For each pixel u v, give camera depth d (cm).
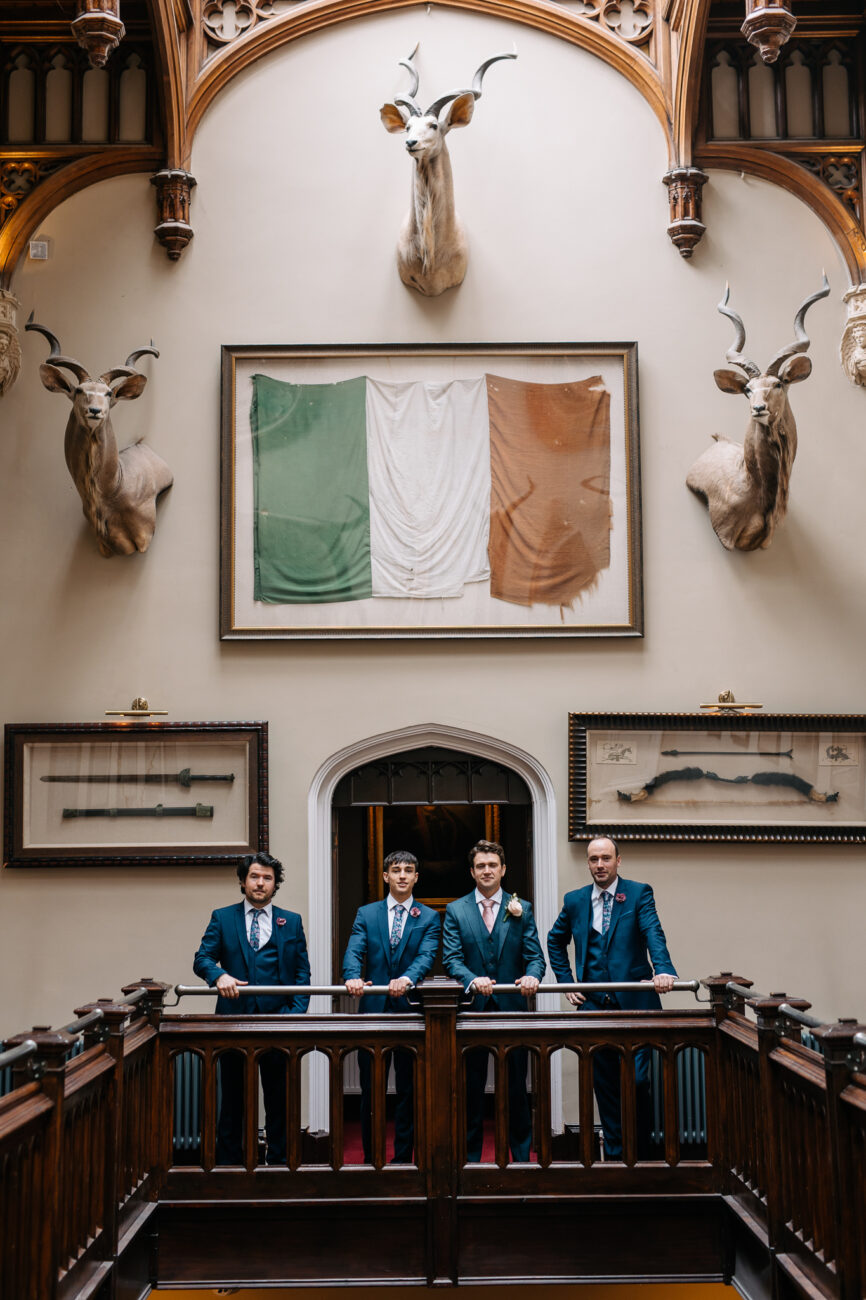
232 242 840
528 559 818
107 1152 511
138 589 813
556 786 803
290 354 827
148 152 844
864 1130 425
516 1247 564
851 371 835
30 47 861
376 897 932
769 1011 523
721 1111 579
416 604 814
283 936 620
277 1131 613
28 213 836
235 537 814
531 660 815
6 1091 580
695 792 800
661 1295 635
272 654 811
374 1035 574
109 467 754
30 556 812
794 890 800
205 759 797
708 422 833
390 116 782
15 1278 413
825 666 818
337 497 820
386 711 808
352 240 841
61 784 791
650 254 845
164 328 832
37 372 826
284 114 852
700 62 828
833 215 852
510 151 852
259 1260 561
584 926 630
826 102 872
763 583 823
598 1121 775
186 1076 605
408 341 833
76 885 789
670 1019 586
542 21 859
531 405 829
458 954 611
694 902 796
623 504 823
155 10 796
